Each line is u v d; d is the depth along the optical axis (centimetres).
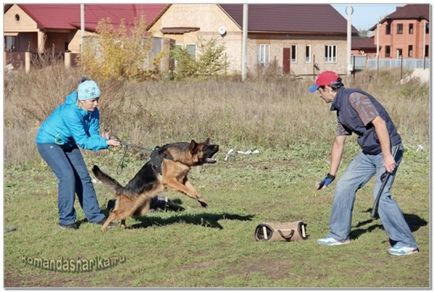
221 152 1477
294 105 1962
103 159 1379
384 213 770
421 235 863
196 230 880
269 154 1459
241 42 4738
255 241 827
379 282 678
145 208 884
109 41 3014
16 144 1383
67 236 852
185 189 874
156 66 3425
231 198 1077
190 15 4850
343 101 780
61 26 5091
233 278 688
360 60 5450
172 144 887
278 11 5091
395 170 771
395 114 1850
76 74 1641
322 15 5353
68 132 883
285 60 5072
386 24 6881
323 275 702
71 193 883
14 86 1756
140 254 779
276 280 684
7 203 1027
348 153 1471
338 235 809
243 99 2053
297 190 1138
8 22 5125
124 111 1628
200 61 3734
